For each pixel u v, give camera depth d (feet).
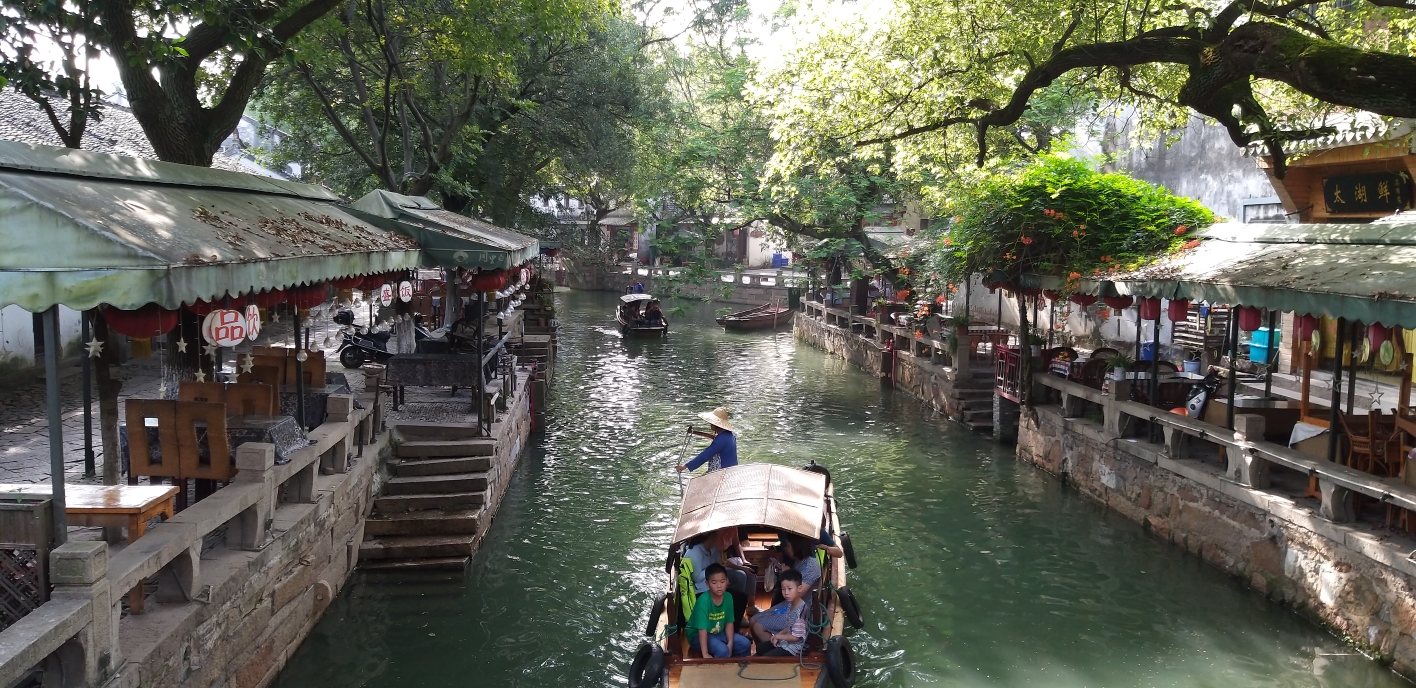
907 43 45.68
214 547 24.14
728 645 24.17
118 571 17.49
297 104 70.23
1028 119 65.36
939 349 67.87
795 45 48.93
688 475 47.85
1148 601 32.22
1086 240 44.34
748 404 67.62
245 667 23.31
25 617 15.38
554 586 33.40
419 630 29.63
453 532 34.73
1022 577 34.65
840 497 44.57
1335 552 27.96
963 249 51.21
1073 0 39.09
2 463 31.42
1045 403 50.57
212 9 27.22
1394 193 44.39
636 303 109.29
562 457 51.31
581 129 81.15
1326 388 46.70
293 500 28.19
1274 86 42.88
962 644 29.48
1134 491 40.09
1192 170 65.26
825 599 26.40
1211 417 37.06
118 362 50.85
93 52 26.73
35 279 15.10
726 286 98.32
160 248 17.13
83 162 20.12
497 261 36.78
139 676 17.74
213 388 26.63
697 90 122.93
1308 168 49.16
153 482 26.00
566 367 84.17
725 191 90.07
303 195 32.45
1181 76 44.83
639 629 30.45
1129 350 62.69
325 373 33.12
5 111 51.34
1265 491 31.81
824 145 50.93
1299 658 27.68
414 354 43.16
